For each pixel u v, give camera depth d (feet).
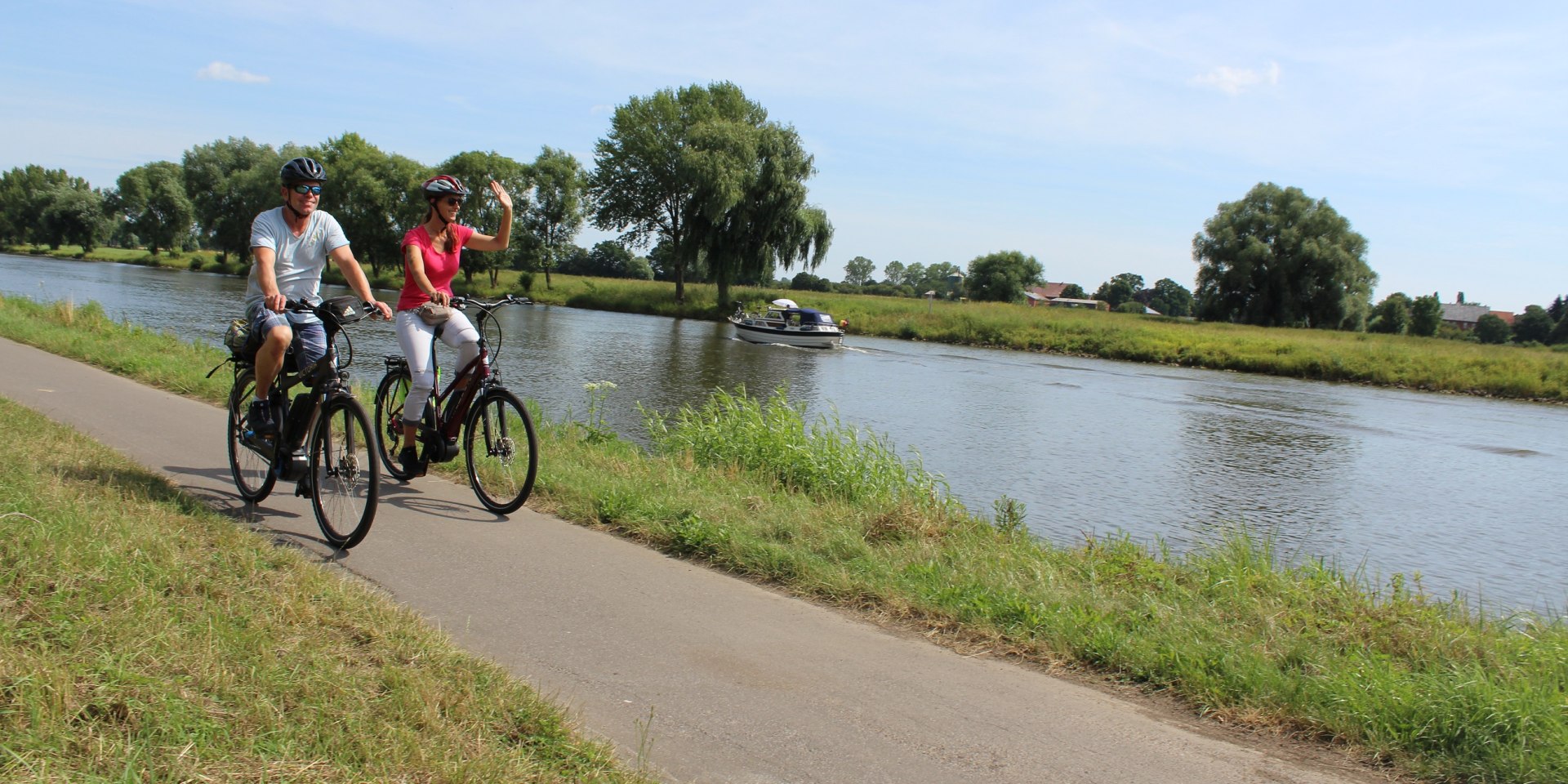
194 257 314.55
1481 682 11.74
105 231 337.72
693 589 15.33
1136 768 10.19
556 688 11.10
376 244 227.61
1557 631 17.51
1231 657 12.91
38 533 12.60
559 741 9.47
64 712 8.56
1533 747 10.53
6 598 10.84
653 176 195.31
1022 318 161.38
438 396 20.21
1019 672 12.80
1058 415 69.31
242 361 18.16
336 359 17.46
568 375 72.79
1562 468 59.62
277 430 16.97
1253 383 108.27
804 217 179.22
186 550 13.43
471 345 19.34
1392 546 37.01
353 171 226.17
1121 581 18.19
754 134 179.52
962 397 76.64
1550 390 109.09
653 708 10.83
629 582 15.35
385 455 21.66
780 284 331.77
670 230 201.57
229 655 10.18
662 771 9.39
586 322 149.59
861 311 169.78
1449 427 77.71
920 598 15.11
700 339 125.29
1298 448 61.57
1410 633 15.01
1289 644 13.88
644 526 18.31
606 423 48.67
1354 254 245.86
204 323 87.40
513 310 164.86
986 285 378.73
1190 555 22.98
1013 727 11.03
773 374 85.92
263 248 16.69
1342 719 11.32
